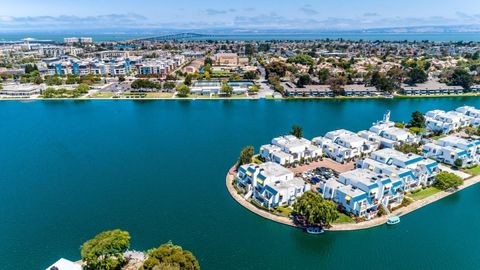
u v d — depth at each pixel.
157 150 161.62
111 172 136.12
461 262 85.88
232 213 105.56
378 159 132.12
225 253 87.88
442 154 142.12
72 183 126.12
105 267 74.88
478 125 186.38
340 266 84.62
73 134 186.25
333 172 131.00
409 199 113.12
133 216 103.88
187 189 121.25
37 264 82.94
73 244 90.50
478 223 101.44
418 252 89.44
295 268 83.44
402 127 184.88
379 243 92.62
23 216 103.56
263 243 92.12
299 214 101.88
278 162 137.62
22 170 137.50
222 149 162.75
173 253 70.62
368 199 102.75
